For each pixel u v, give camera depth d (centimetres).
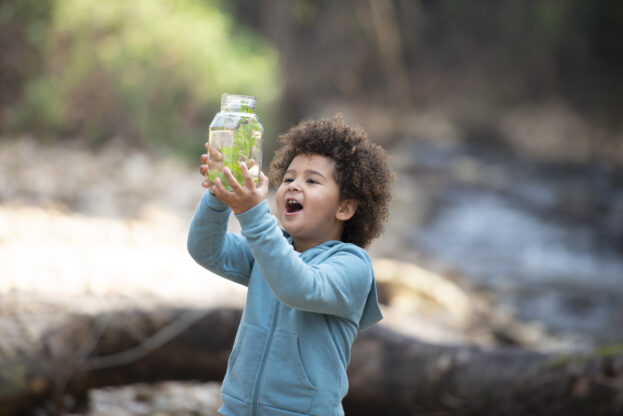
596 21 2348
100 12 1178
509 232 1190
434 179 1608
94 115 1193
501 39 2492
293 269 188
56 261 570
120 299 502
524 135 2211
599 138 2159
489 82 2473
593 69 2417
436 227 1184
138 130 1216
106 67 1184
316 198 212
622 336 683
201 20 1330
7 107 1152
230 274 222
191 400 414
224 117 192
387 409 363
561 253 1063
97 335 364
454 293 721
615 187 1589
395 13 2250
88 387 363
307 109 1745
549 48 2391
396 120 2188
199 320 383
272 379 202
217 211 205
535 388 328
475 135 2231
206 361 387
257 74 1345
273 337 205
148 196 934
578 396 318
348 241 229
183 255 677
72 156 1070
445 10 2533
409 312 659
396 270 724
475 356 356
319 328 204
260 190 190
